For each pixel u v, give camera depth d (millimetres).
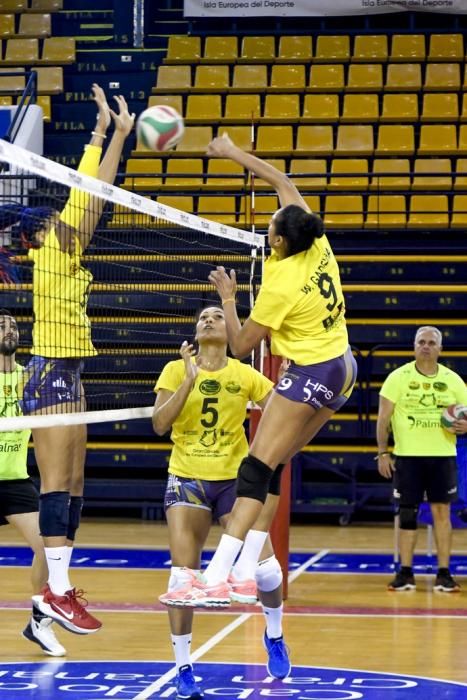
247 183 21891
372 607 11500
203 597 6887
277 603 8211
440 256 20516
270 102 24297
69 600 8188
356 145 23297
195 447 7965
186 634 7793
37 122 23594
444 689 7988
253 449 7207
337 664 8820
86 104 25141
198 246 16016
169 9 27266
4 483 9273
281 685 8125
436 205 21984
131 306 18609
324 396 7207
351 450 18562
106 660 9000
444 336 19438
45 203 12938
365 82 24516
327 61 25078
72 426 8141
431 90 24281
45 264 8000
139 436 19328
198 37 25797
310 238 7230
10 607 11250
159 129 7375
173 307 18469
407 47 25141
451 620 10789
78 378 8180
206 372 8047
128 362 17188
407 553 12711
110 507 19266
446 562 12664
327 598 12023
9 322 9062
